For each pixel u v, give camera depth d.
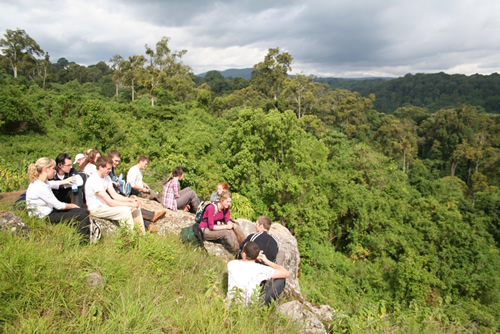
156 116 43.03
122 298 3.04
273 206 18.75
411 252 17.27
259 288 3.77
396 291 14.90
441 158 72.75
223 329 3.08
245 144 20.88
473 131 71.75
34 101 36.19
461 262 18.22
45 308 2.79
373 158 28.83
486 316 10.46
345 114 69.94
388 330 4.34
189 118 44.69
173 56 71.06
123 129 28.44
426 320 5.09
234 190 20.69
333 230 21.62
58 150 23.27
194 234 5.85
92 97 53.66
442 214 21.16
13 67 78.56
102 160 5.04
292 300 4.77
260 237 4.84
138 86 69.62
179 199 7.58
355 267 16.48
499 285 16.41
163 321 3.04
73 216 4.43
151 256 4.35
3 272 2.85
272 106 65.56
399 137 67.44
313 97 63.00
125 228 4.56
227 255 5.77
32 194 4.31
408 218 21.67
